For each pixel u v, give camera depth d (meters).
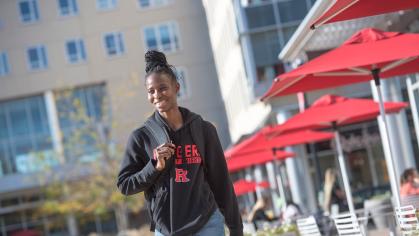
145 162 4.88
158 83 4.77
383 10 9.48
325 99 15.82
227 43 43.12
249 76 33.31
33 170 61.72
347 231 10.66
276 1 33.12
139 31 61.28
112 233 62.28
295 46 18.50
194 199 4.74
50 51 61.59
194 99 60.72
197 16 61.28
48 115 61.69
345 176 16.27
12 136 61.94
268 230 15.05
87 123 47.94
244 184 30.27
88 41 61.38
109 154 46.69
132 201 46.91
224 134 60.56
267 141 20.70
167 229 4.71
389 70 12.59
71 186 47.59
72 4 61.84
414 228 9.45
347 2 8.72
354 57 10.23
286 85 11.53
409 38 10.50
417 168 23.25
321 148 33.53
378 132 33.00
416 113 21.00
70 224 62.09
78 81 61.09
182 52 61.03
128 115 60.16
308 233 12.66
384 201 20.08
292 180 33.22
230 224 5.04
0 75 61.59
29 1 61.97
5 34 61.69
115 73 61.00
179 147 4.79
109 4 61.62
